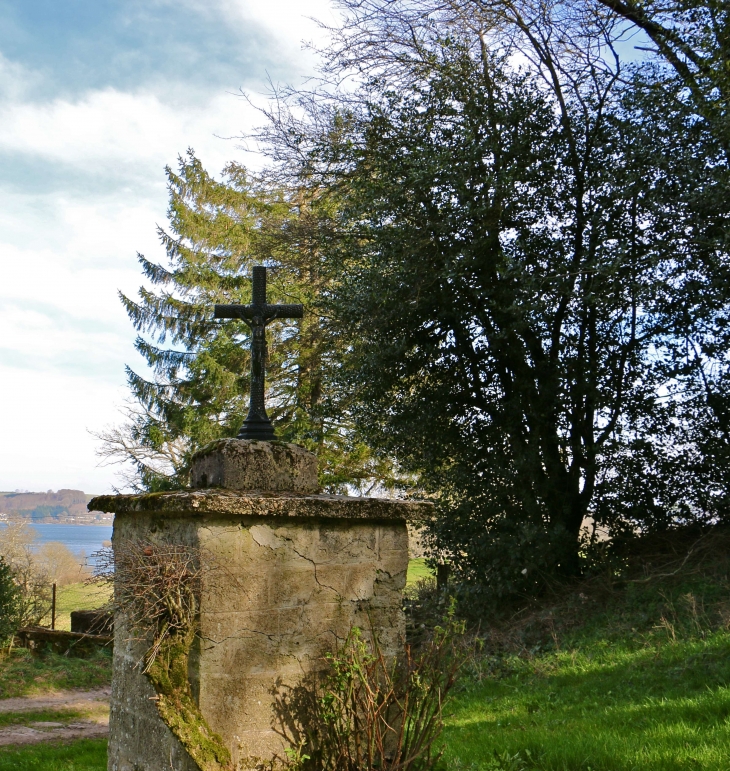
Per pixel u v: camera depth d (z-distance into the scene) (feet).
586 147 38.24
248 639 13.99
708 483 39.04
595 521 40.96
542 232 39.45
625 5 37.14
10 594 44.86
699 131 35.86
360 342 42.93
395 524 15.93
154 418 72.64
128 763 15.12
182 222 73.36
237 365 69.62
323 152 45.03
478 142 38.04
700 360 38.78
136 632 15.05
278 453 15.75
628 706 21.29
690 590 31.53
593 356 39.42
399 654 15.51
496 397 41.39
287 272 55.93
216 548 13.83
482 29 39.70
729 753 15.87
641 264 35.91
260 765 13.73
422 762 14.60
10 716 33.01
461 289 38.91
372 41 41.01
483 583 39.42
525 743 18.45
